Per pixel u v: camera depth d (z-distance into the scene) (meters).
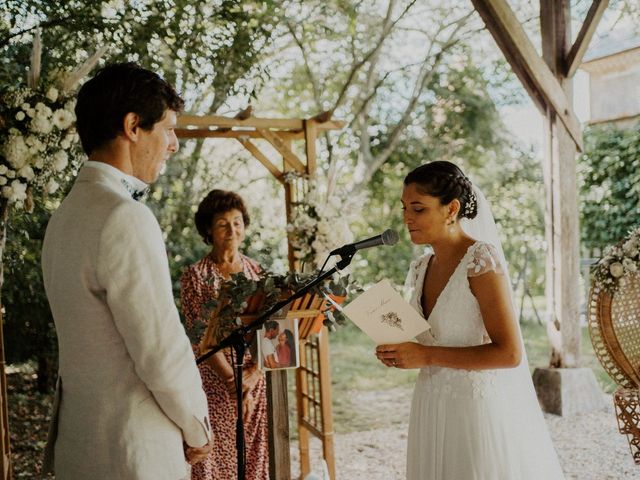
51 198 4.57
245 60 5.97
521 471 2.22
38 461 5.06
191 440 1.73
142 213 1.64
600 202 8.09
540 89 5.46
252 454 3.30
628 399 3.04
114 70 1.71
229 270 3.47
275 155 8.53
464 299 2.18
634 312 3.16
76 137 2.97
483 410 2.19
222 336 2.57
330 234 4.25
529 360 7.95
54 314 1.70
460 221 2.58
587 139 8.20
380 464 4.66
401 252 10.02
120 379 1.64
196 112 6.72
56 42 5.33
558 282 5.63
